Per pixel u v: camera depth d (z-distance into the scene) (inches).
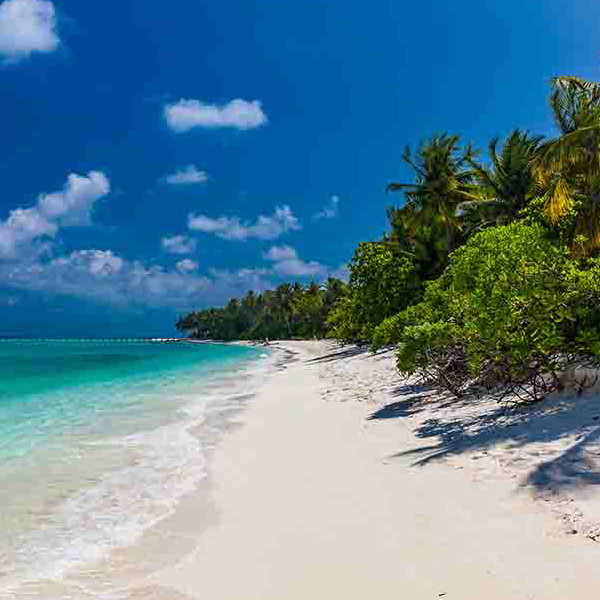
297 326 4906.5
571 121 856.3
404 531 200.2
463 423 373.1
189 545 210.4
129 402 700.7
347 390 693.9
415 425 399.2
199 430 469.7
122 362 1898.4
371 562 178.4
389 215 1679.4
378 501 237.9
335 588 163.8
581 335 368.5
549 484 219.6
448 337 455.8
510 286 361.4
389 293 1349.7
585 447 254.4
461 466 269.3
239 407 617.0
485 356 403.9
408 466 287.3
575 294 354.3
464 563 168.7
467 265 458.9
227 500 265.3
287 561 186.7
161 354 2753.4
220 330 7022.6
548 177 732.7
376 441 364.8
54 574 189.5
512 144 1150.3
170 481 306.8
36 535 227.3
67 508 262.5
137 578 183.3
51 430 489.4
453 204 1440.7
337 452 345.7
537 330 353.4
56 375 1263.5
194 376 1170.6
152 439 434.3
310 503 247.3
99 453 386.0
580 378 370.3
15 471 336.8
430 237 1512.1
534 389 380.5
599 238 643.5
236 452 373.7
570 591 144.9
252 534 216.2
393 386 638.5
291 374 1127.6
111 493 286.4
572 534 175.2
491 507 209.8
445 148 1453.0
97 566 195.0
